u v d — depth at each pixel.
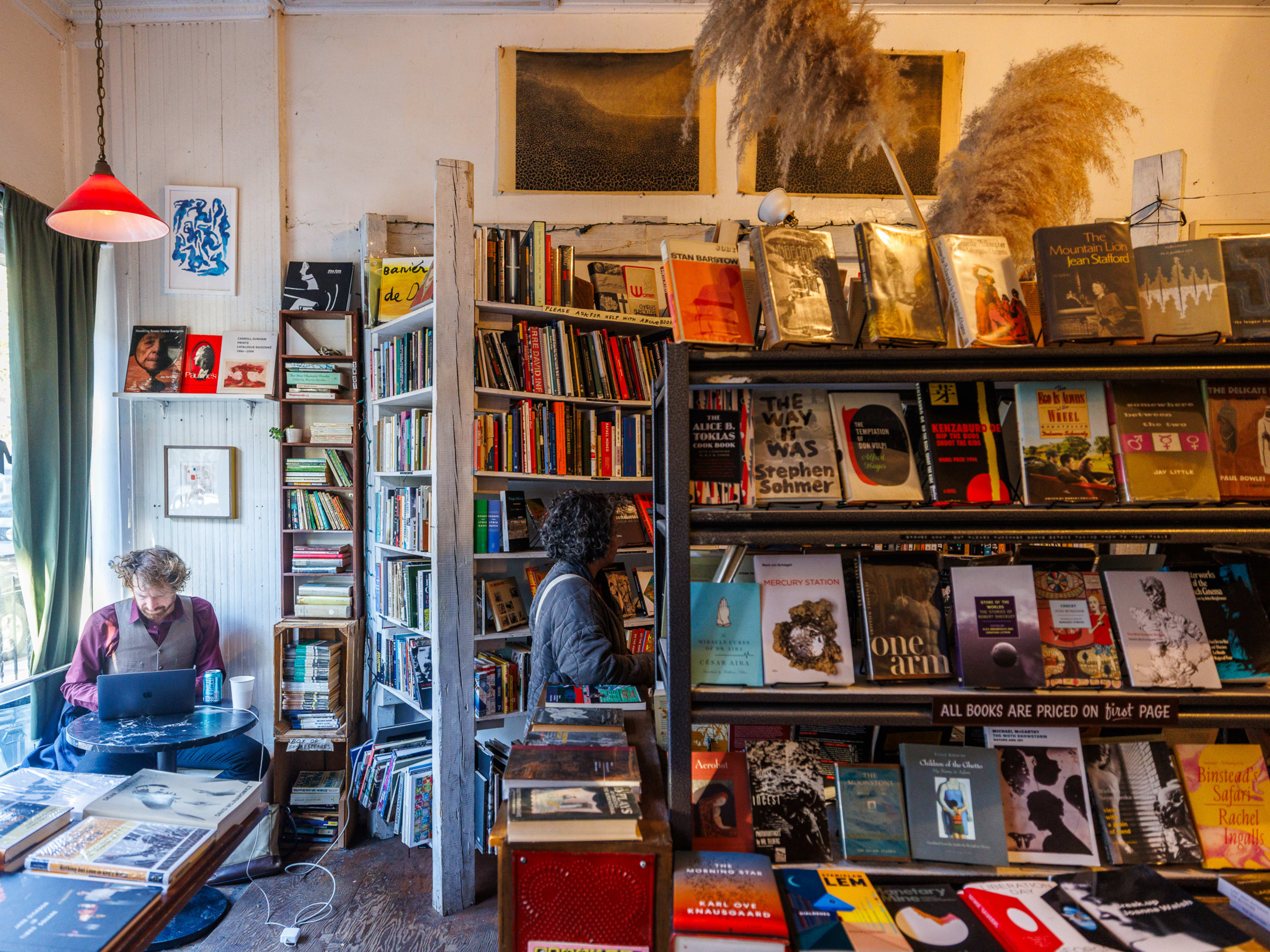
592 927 1.06
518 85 3.44
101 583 3.46
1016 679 1.17
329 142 3.48
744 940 0.97
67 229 2.53
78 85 3.45
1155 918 1.02
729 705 1.17
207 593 3.48
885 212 3.49
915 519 1.15
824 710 1.15
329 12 3.45
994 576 1.22
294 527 3.33
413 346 2.93
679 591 1.16
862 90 1.30
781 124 1.39
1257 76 3.51
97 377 3.43
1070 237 1.21
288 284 3.37
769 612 1.23
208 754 3.02
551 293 2.91
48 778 1.71
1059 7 3.47
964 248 1.24
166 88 3.46
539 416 2.79
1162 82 3.49
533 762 1.18
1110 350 1.15
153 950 2.32
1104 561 1.29
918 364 1.18
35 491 3.01
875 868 1.17
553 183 3.46
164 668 3.06
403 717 3.38
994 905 1.06
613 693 1.60
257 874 2.81
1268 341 1.17
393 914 2.55
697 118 3.46
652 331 3.17
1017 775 1.23
